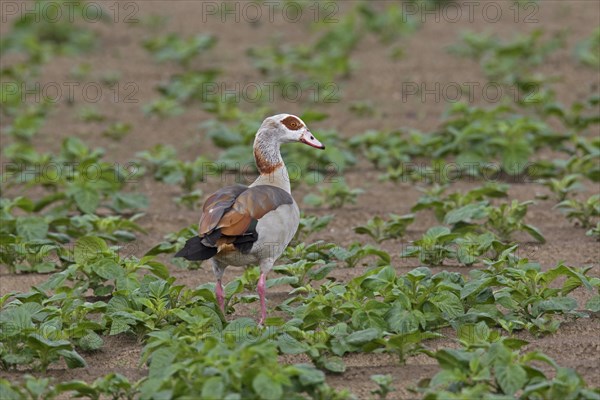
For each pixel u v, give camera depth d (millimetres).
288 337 12180
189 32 36344
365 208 20500
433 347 13125
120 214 20344
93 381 12414
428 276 13812
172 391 10820
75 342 13219
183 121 27688
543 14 36469
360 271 16203
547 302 13375
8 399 10953
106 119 27828
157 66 32688
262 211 13656
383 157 23016
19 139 25859
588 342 13148
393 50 32312
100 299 15195
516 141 21922
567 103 27156
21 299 13703
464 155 22266
